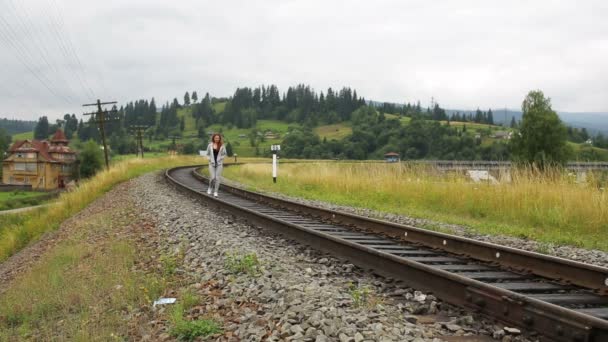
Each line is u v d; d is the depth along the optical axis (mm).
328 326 4820
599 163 17047
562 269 6594
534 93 76562
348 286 6574
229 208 14586
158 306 6516
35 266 12359
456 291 5879
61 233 17844
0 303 8891
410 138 170250
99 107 63438
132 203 19422
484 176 17703
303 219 13141
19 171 137125
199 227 11508
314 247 9266
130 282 7586
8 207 70875
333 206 17578
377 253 7344
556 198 13375
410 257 8141
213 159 18328
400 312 5551
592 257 9367
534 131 74938
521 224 13234
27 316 7680
